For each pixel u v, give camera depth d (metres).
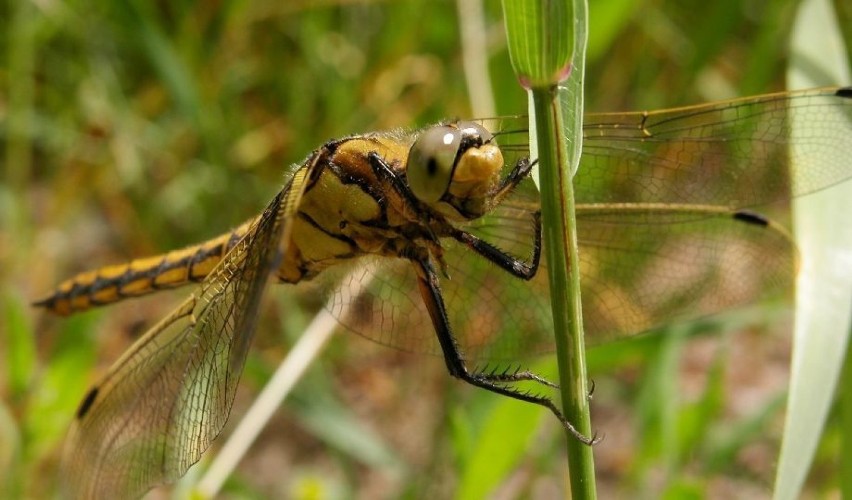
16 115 0.27
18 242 0.28
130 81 0.31
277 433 0.25
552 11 0.17
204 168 0.29
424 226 0.20
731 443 0.22
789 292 0.24
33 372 0.22
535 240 0.20
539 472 0.22
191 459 0.20
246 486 0.23
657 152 0.20
